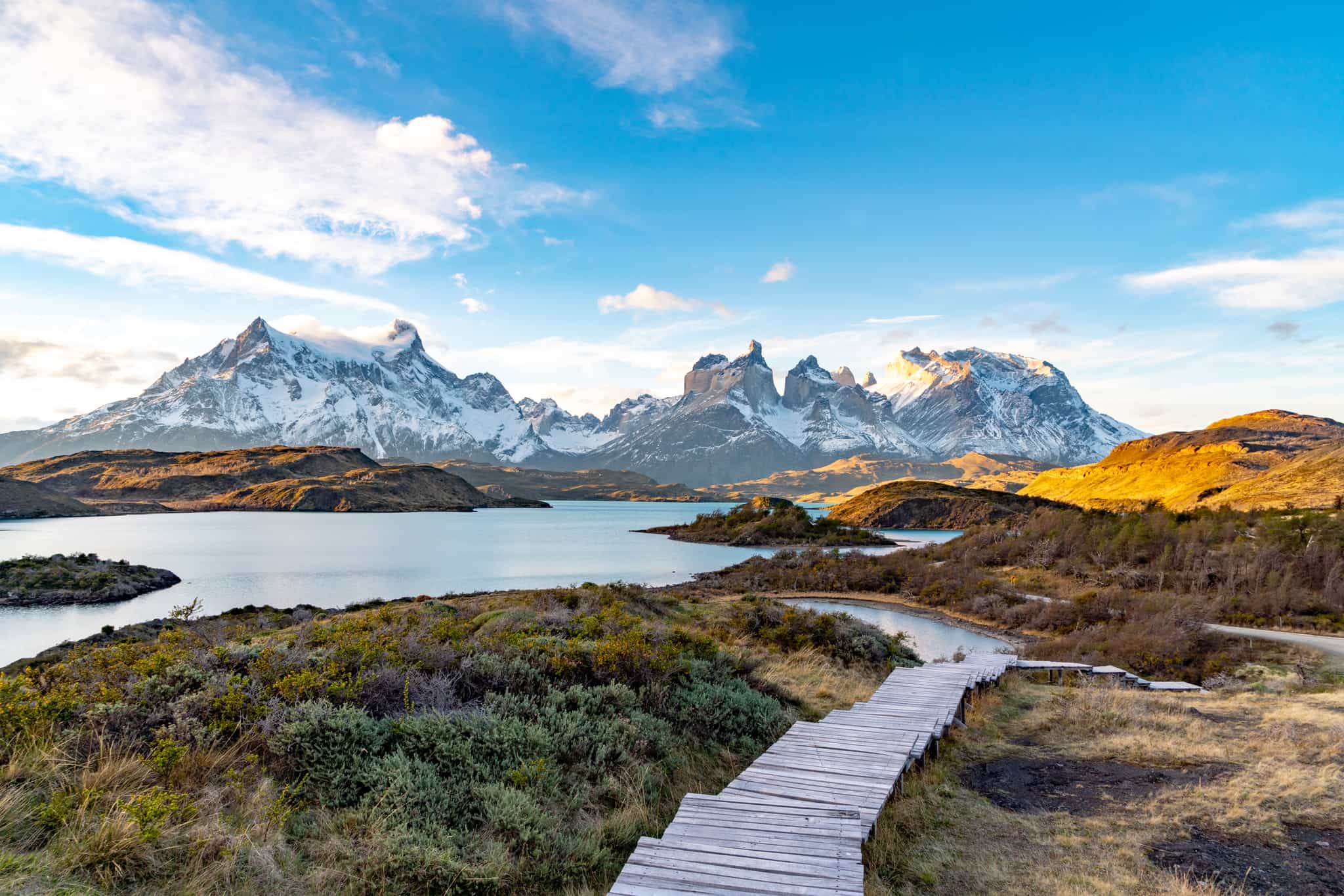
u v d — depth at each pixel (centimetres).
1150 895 757
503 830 893
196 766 913
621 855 893
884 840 924
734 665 1825
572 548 13950
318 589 7619
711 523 17962
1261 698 1989
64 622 5541
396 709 1155
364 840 819
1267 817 952
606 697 1348
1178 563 6322
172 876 679
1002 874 832
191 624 3522
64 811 721
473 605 3612
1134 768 1240
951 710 1577
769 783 1055
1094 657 3341
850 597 6938
